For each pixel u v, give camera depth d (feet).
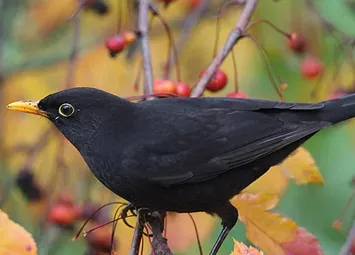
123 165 32.63
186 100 33.78
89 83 46.03
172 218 39.91
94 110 32.96
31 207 43.73
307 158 35.12
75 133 33.17
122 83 46.03
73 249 45.03
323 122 33.37
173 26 48.42
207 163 32.86
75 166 44.52
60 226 41.42
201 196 33.24
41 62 47.34
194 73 47.88
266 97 45.68
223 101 33.86
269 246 34.30
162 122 33.04
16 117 46.11
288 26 45.06
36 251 31.96
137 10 41.04
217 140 32.99
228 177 33.24
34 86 47.01
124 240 38.83
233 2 37.06
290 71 45.55
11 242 31.91
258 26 45.34
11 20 48.03
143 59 36.37
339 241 44.86
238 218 34.71
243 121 33.32
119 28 40.14
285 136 33.12
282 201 45.14
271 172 38.24
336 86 42.52
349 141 44.70
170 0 40.52
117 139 32.86
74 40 42.16
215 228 42.91
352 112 33.47
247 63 45.96
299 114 33.58
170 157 32.71
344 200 44.91
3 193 44.50
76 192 44.01
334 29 42.01
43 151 44.91
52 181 41.73
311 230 44.78
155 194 32.94
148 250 38.40
